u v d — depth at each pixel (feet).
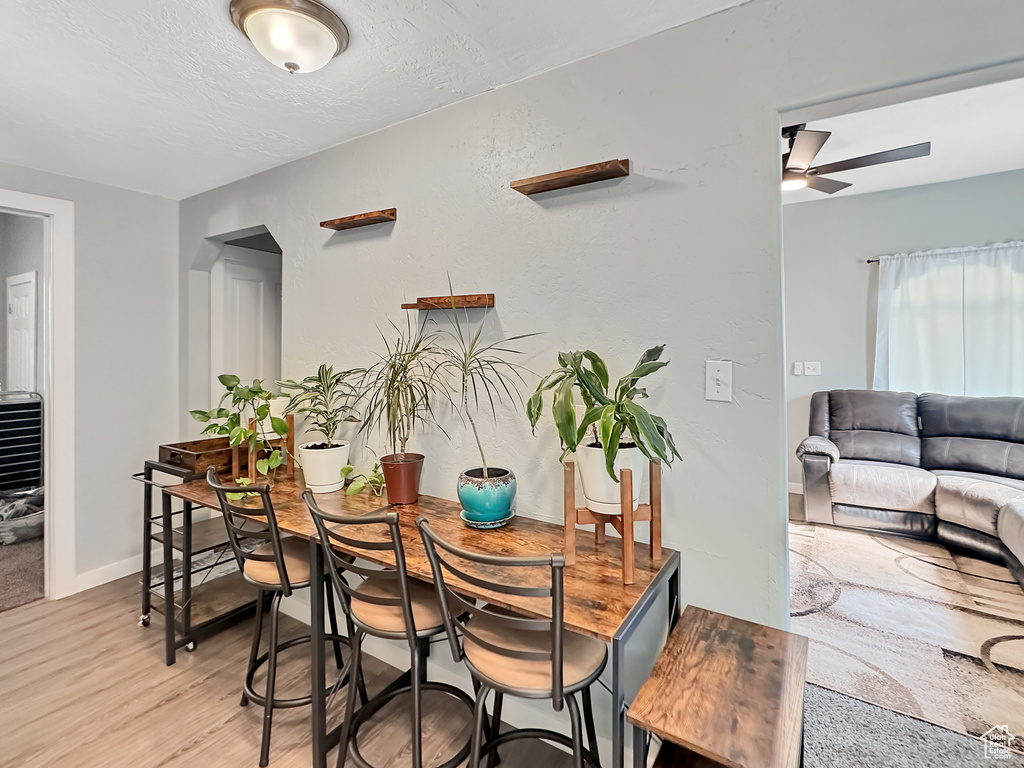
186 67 5.53
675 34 4.91
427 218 6.73
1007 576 9.23
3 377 13.60
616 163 4.95
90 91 6.06
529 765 5.30
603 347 5.38
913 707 5.87
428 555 4.07
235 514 5.63
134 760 5.22
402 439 6.72
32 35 4.94
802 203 14.57
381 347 7.32
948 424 11.77
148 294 10.00
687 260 4.89
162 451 7.70
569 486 4.49
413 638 4.44
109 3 4.46
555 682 3.59
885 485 11.34
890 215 13.43
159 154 7.99
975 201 12.39
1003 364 12.00
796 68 4.36
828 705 5.91
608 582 4.19
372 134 7.27
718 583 4.78
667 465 4.77
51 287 8.82
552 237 5.70
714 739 2.93
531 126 5.82
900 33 3.96
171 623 6.91
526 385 5.91
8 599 8.78
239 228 9.25
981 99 8.11
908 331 13.12
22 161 8.21
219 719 5.86
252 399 7.32
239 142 7.57
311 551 5.14
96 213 9.27
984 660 6.74
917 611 8.05
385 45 5.15
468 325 6.39
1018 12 3.61
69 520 8.96
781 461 4.50
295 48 4.75
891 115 8.68
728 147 4.67
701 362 4.83
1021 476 10.28
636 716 3.14
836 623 7.73
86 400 9.18
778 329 4.49
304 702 5.46
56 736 5.54
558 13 4.67
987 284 12.16
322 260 7.96
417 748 4.49
